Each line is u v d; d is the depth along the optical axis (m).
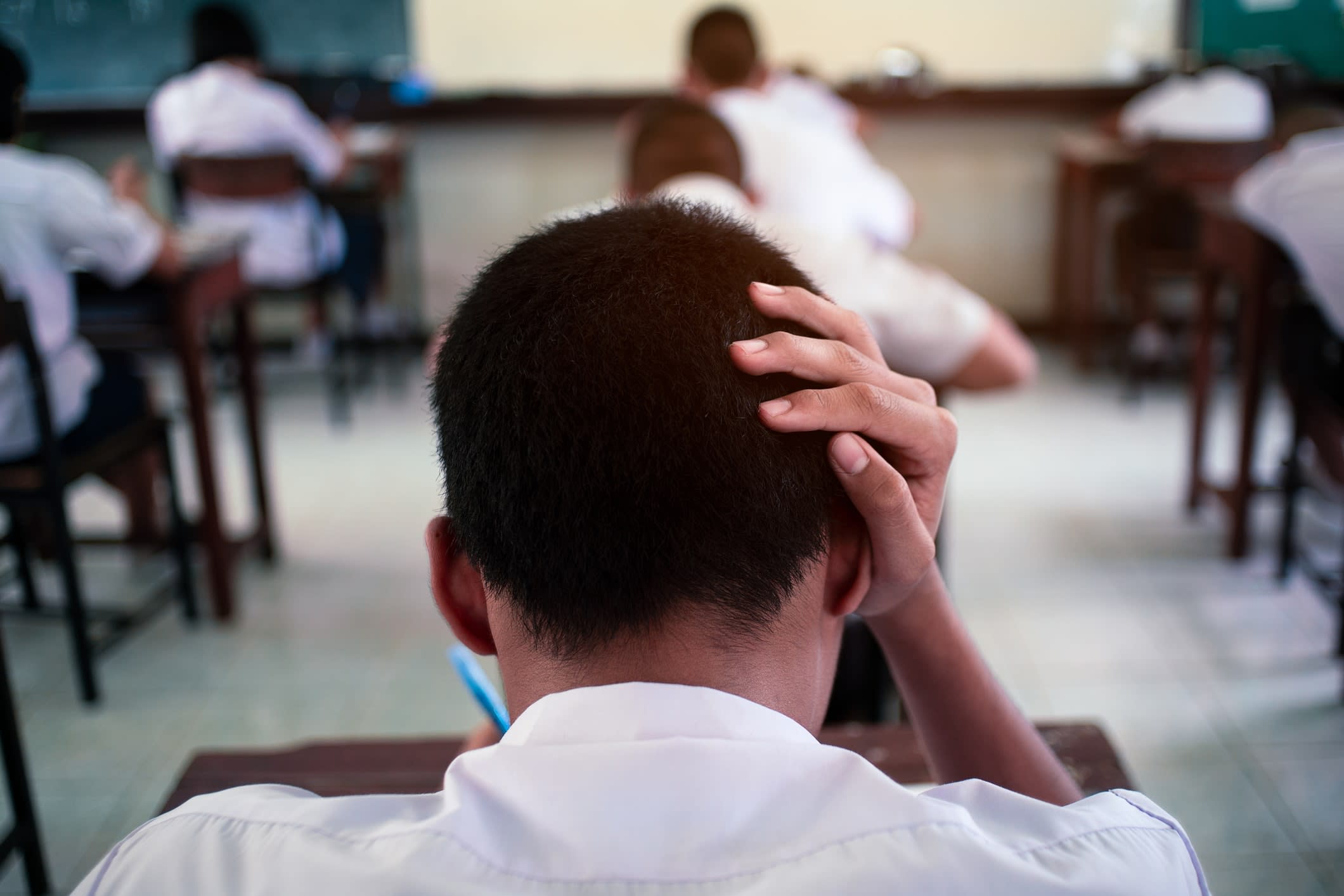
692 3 5.57
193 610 2.70
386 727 2.29
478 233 4.89
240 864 0.44
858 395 0.50
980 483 3.42
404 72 5.16
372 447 3.86
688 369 0.47
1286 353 2.63
